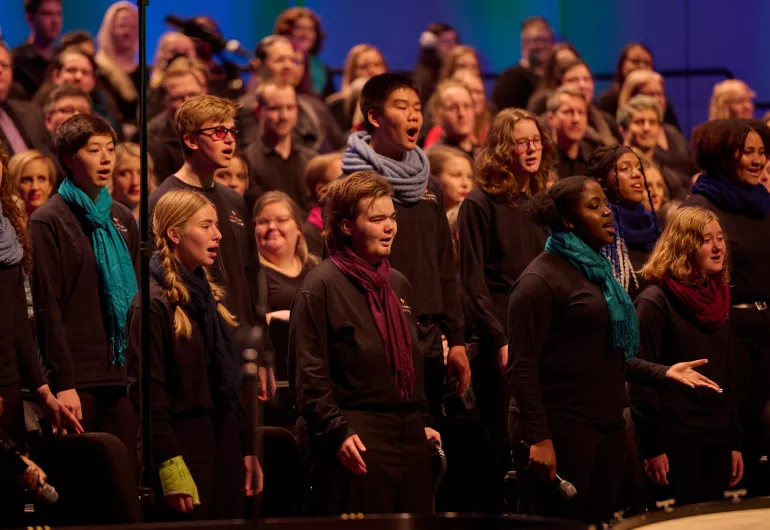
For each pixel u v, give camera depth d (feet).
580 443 27.66
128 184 40.57
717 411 31.96
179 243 27.45
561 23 78.38
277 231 38.99
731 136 36.52
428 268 32.07
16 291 28.25
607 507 28.19
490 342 33.53
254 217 39.45
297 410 27.09
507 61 79.71
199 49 52.75
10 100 44.93
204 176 31.48
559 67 57.93
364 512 26.76
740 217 36.52
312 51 61.72
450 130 47.73
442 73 59.00
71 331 31.12
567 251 28.07
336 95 58.18
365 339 27.22
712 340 32.09
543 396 27.96
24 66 52.37
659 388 31.63
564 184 28.55
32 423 29.76
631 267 34.60
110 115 47.88
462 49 58.90
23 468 26.61
